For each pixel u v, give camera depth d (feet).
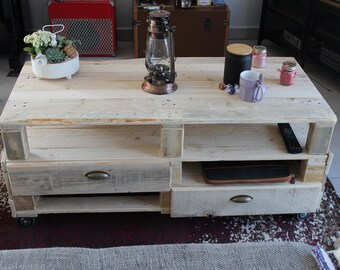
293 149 4.92
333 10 7.89
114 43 9.43
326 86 8.67
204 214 5.15
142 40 8.76
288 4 9.41
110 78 5.31
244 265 3.12
